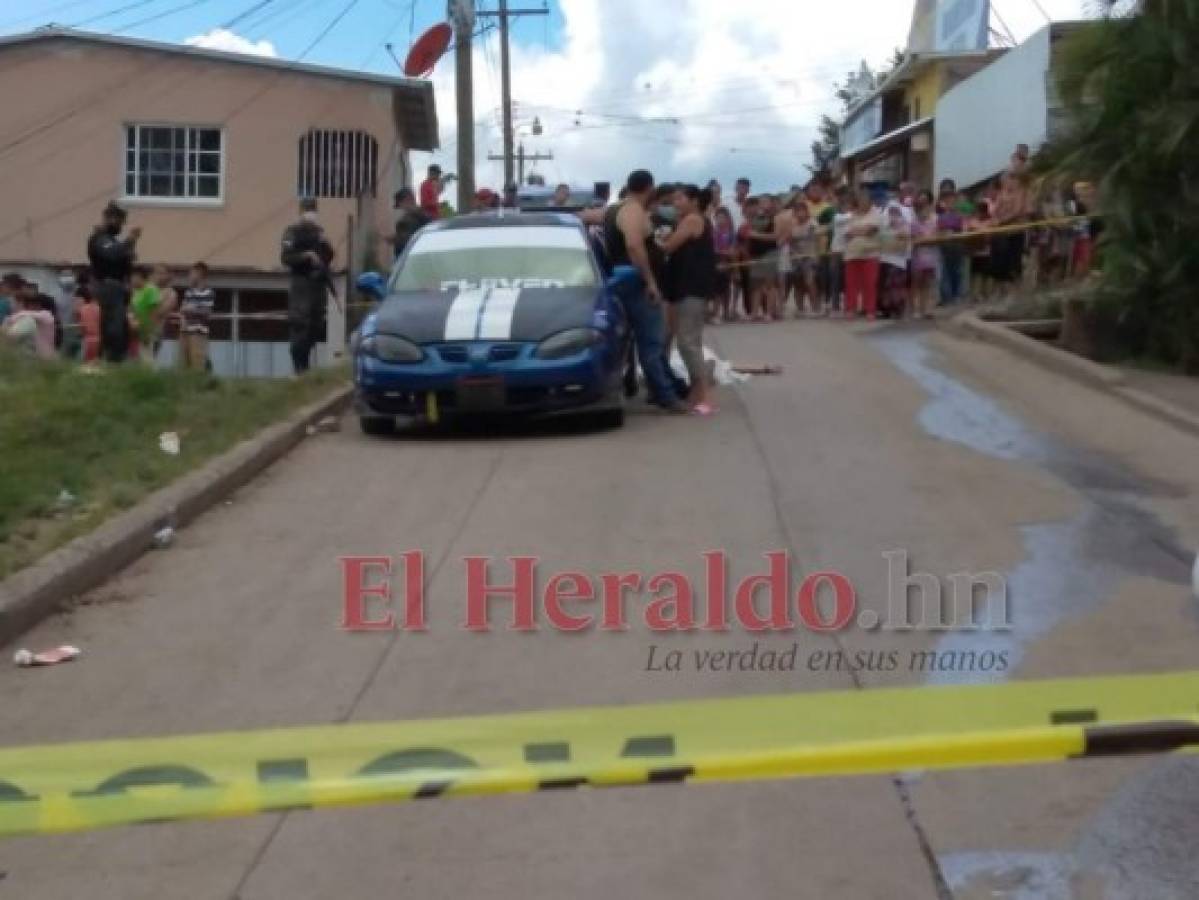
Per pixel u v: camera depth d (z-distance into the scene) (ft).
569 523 32.50
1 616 24.95
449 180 102.42
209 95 97.25
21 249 96.17
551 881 16.97
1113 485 35.40
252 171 97.76
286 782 14.05
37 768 14.55
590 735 14.87
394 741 14.90
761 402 47.06
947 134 108.17
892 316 70.18
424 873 17.25
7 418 38.60
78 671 24.06
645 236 44.39
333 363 56.80
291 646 25.13
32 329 57.52
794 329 66.95
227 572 29.50
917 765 14.34
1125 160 50.78
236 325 98.43
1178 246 50.67
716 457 38.68
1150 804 18.49
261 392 46.11
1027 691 16.63
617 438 41.65
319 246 55.98
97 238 54.24
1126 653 24.00
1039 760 15.90
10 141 96.37
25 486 32.22
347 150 98.02
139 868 17.56
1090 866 17.04
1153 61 50.42
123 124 97.04
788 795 18.98
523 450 40.47
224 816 16.29
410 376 41.78
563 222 47.75
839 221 71.46
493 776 13.96
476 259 46.03
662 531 31.65
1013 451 39.27
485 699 22.50
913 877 16.87
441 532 32.07
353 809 18.81
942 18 131.13
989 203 73.26
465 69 86.84
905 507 33.37
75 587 27.66
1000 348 57.36
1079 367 49.73
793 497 34.35
